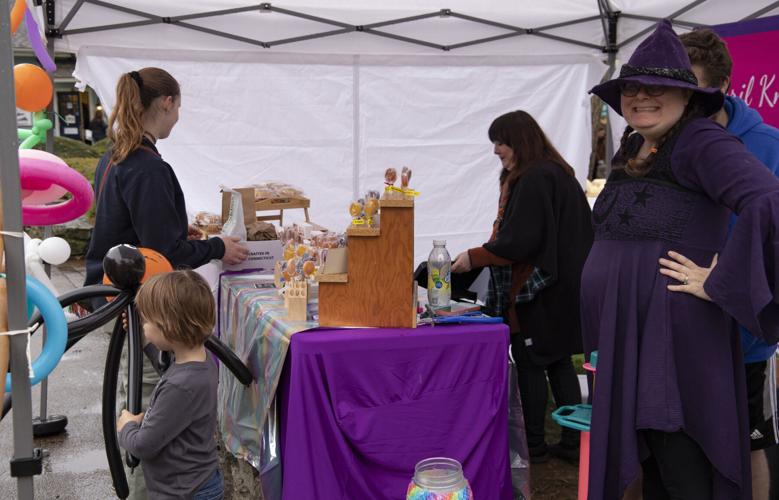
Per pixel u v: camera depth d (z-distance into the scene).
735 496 2.08
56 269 9.45
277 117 5.28
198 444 2.26
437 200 5.61
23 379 1.88
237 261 3.57
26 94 2.16
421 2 4.68
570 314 3.47
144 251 2.68
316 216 5.46
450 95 5.48
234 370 2.72
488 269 3.57
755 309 1.84
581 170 5.52
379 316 2.58
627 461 2.08
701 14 4.30
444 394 2.55
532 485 3.39
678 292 2.04
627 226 2.14
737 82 3.72
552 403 4.64
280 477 2.53
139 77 2.98
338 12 4.80
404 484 2.53
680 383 2.03
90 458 3.87
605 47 5.11
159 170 2.91
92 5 4.45
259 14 4.81
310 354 2.38
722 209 2.08
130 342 2.32
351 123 5.39
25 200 2.30
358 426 2.45
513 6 4.80
